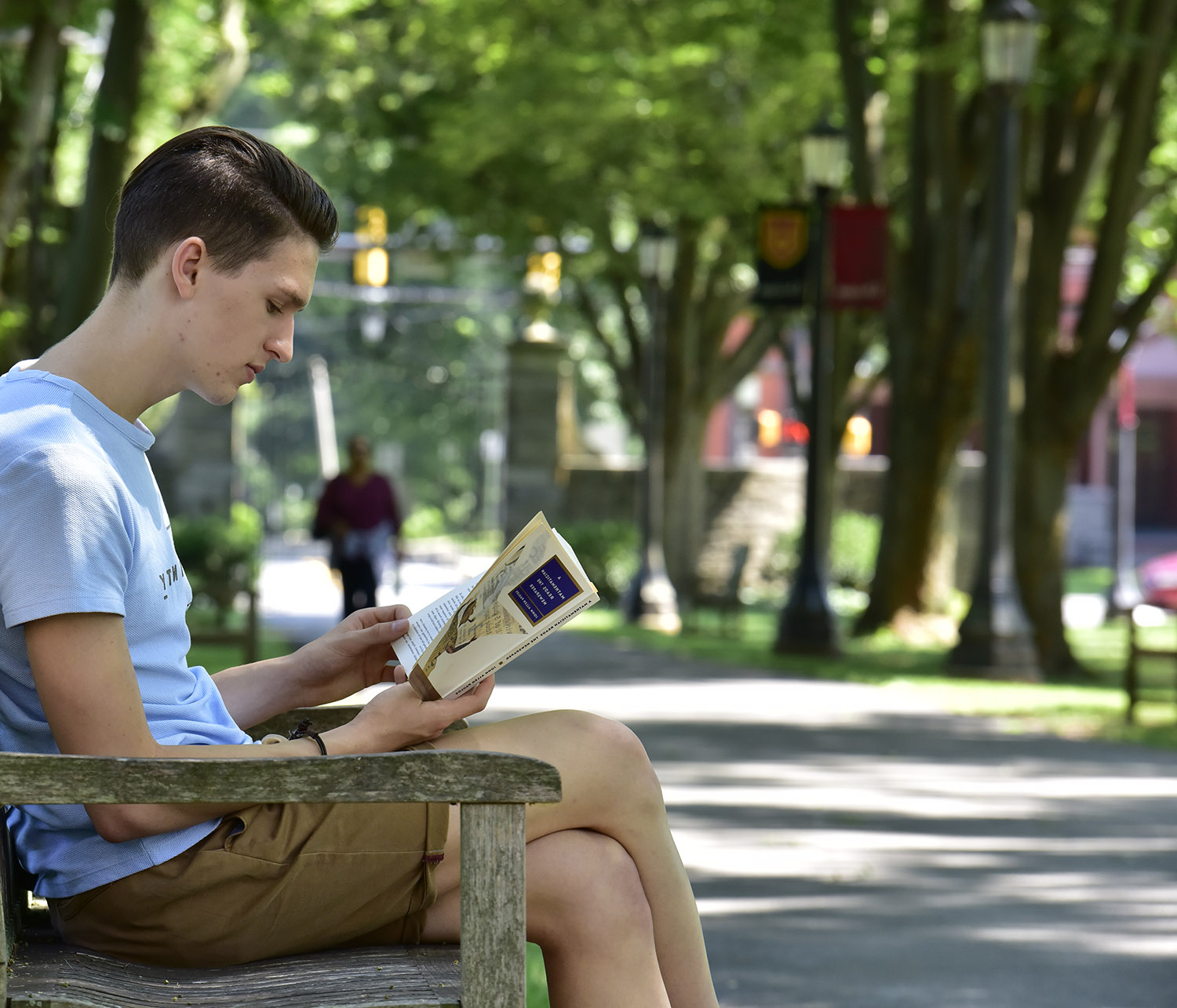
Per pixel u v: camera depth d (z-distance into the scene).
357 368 78.00
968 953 7.17
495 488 82.06
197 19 24.94
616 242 37.53
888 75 25.61
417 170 35.03
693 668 21.92
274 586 44.31
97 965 3.26
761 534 45.19
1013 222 20.70
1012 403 21.59
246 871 3.32
